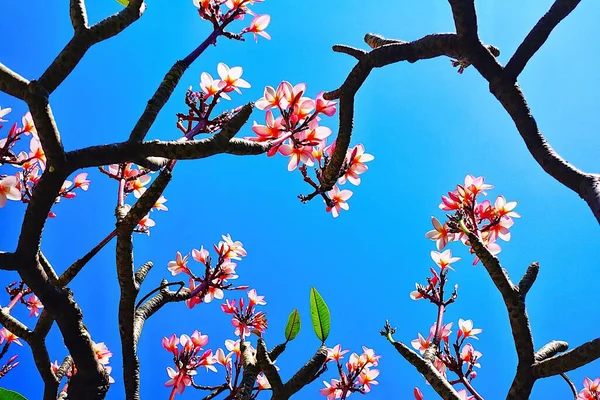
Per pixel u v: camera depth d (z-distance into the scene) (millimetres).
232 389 2883
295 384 2500
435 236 2895
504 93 2451
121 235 2557
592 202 2268
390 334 2592
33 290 2473
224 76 2770
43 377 2680
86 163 2414
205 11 2658
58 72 2432
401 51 2523
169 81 2510
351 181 2889
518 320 2439
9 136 2676
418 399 2777
